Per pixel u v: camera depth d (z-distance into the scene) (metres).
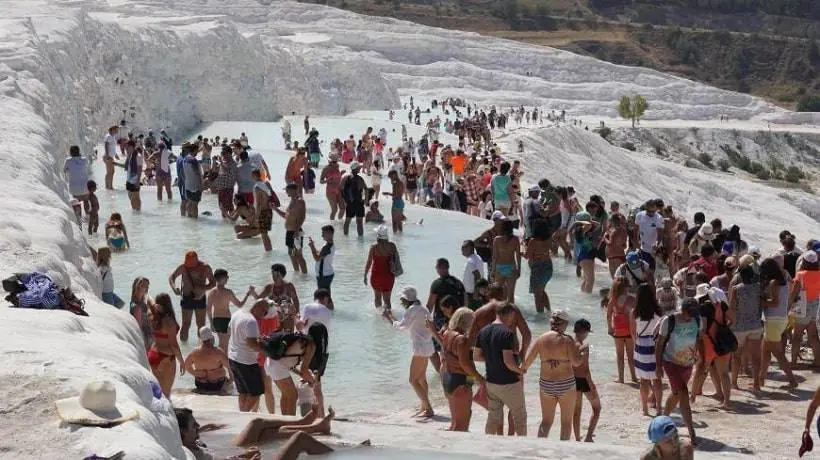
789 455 20.38
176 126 103.75
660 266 32.22
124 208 47.94
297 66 134.62
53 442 9.35
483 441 17.78
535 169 111.88
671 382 21.11
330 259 31.72
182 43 104.25
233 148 52.28
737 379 26.09
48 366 10.88
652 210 34.66
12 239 19.34
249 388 21.31
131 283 33.69
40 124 39.19
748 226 137.75
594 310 33.81
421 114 155.50
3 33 57.78
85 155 64.12
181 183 45.88
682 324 20.98
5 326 12.67
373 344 28.72
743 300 25.00
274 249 40.09
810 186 197.88
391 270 31.55
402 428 18.70
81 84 73.88
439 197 57.38
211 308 26.19
